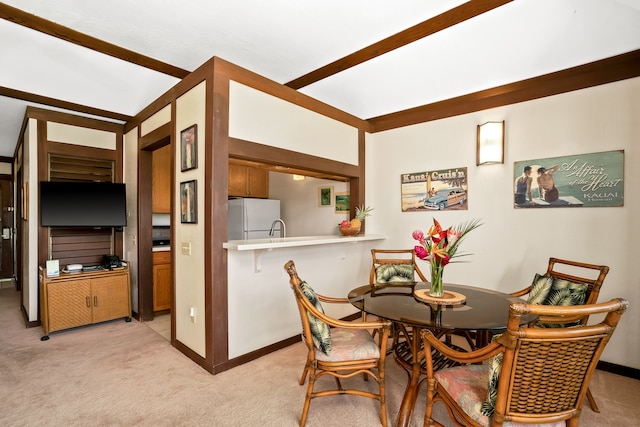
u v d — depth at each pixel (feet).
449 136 11.69
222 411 6.59
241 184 18.34
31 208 11.73
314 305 6.31
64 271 11.40
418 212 12.50
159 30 8.04
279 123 9.82
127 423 6.20
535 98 9.84
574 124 9.16
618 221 8.50
